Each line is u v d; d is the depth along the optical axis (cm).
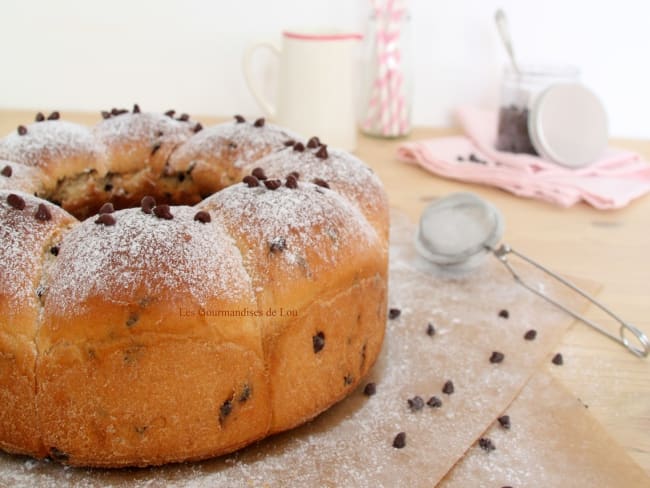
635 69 92
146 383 46
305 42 79
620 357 56
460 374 54
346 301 50
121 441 46
